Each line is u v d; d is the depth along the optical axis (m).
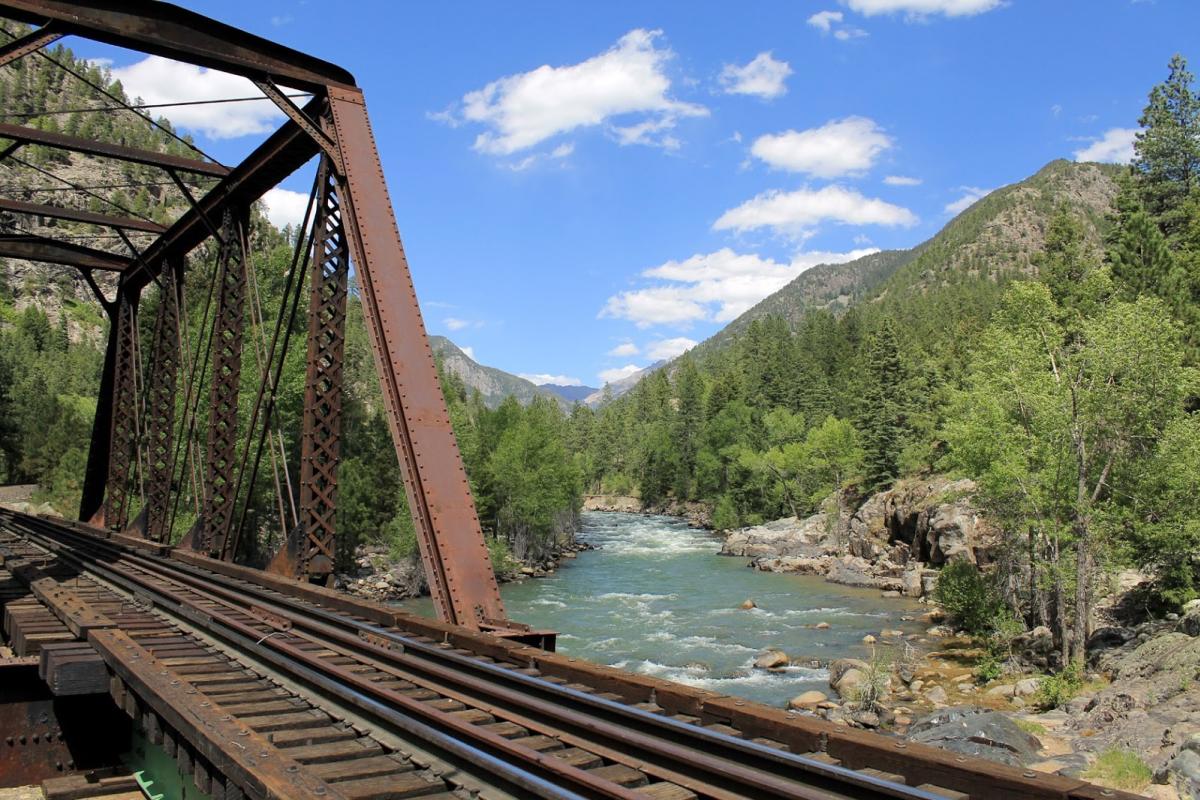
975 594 29.00
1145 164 59.75
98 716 9.82
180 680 6.91
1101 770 14.75
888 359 72.81
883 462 66.25
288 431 39.72
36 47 10.56
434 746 5.34
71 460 53.78
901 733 19.50
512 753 5.07
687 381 134.38
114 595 12.41
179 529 34.03
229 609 10.56
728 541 63.41
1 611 12.31
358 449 49.31
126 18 10.80
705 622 34.78
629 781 4.81
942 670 26.38
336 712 6.41
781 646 30.06
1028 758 15.99
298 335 39.75
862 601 40.28
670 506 108.50
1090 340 27.95
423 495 9.44
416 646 8.06
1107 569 26.11
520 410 67.44
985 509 29.91
